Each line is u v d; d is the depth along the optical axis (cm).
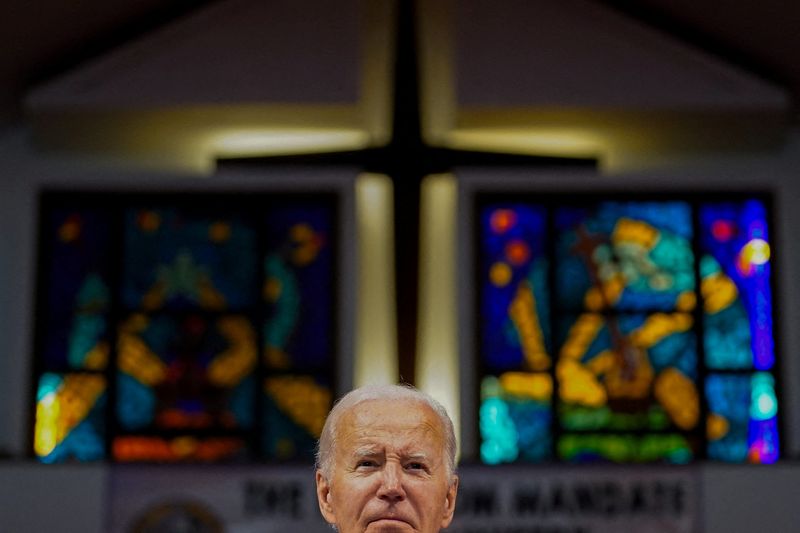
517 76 1639
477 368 1686
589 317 1708
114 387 1703
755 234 1720
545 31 1650
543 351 1702
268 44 1642
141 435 1692
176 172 1723
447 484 358
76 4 1516
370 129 1680
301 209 1727
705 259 1714
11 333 1697
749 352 1700
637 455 1683
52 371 1705
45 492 1553
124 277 1723
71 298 1719
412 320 1633
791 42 1570
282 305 1714
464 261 1677
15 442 1670
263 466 1561
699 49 1647
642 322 1706
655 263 1717
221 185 1708
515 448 1678
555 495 1544
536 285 1709
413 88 1614
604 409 1692
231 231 1727
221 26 1650
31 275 1706
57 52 1620
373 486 345
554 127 1683
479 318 1700
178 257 1723
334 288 1711
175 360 1708
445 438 361
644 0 1633
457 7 1650
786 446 1672
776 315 1703
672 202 1722
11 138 1731
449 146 1655
